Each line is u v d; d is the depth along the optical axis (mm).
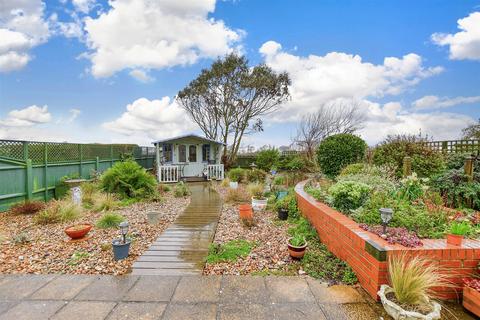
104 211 6234
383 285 2404
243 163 18172
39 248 3885
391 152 6605
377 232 2895
